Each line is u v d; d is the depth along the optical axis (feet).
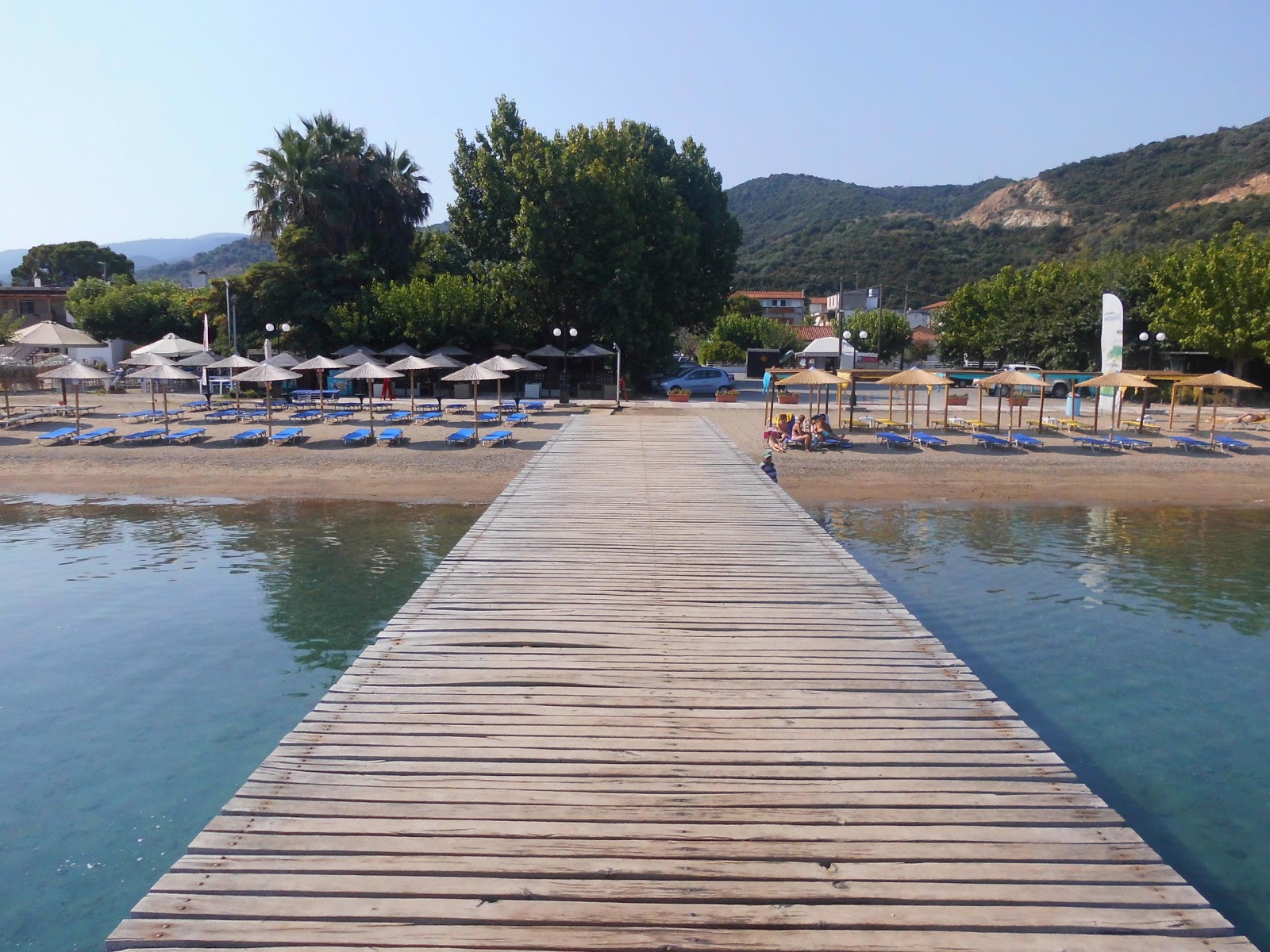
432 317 125.90
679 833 14.93
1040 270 186.50
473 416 98.22
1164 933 12.60
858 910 12.93
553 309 131.54
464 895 13.20
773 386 88.63
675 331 145.18
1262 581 43.93
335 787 16.34
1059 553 49.37
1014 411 112.98
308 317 129.70
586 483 51.11
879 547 50.49
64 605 38.96
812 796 16.25
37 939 17.78
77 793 23.47
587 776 16.90
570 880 13.61
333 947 12.06
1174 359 144.66
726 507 44.11
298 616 37.65
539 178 125.08
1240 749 26.37
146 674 31.37
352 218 137.49
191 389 133.08
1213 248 133.18
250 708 28.63
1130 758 25.82
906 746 18.34
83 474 67.72
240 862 13.97
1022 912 12.96
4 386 91.30
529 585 29.99
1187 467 73.51
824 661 23.18
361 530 53.21
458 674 22.03
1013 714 20.02
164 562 45.83
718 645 24.31
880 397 136.77
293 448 76.95
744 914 12.81
